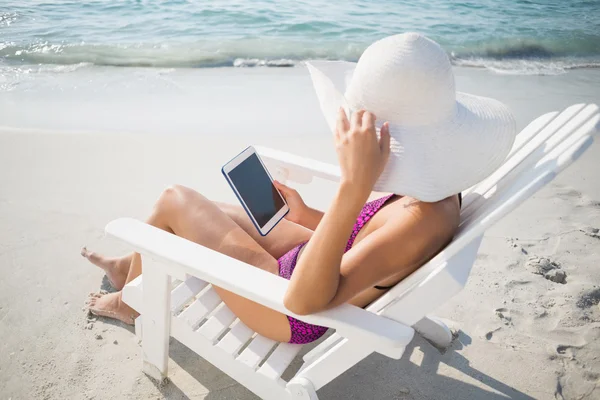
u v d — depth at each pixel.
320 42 7.50
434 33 8.23
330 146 4.57
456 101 1.79
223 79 6.18
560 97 6.00
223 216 2.19
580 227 3.48
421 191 1.55
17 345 2.49
